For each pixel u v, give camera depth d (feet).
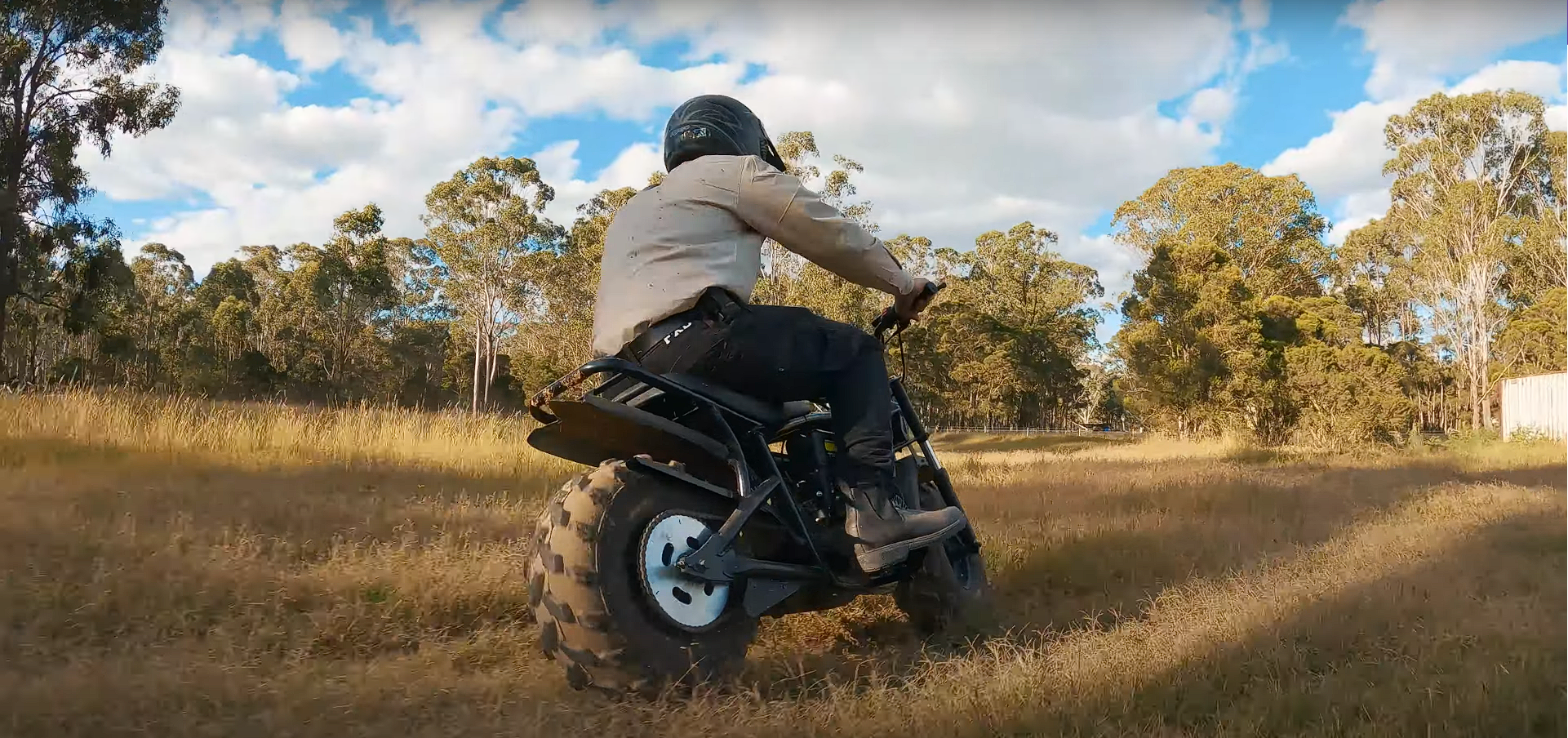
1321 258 168.45
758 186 9.26
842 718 7.68
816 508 10.26
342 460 28.45
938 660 9.91
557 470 27.86
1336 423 68.95
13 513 14.19
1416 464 48.01
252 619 9.96
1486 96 166.91
